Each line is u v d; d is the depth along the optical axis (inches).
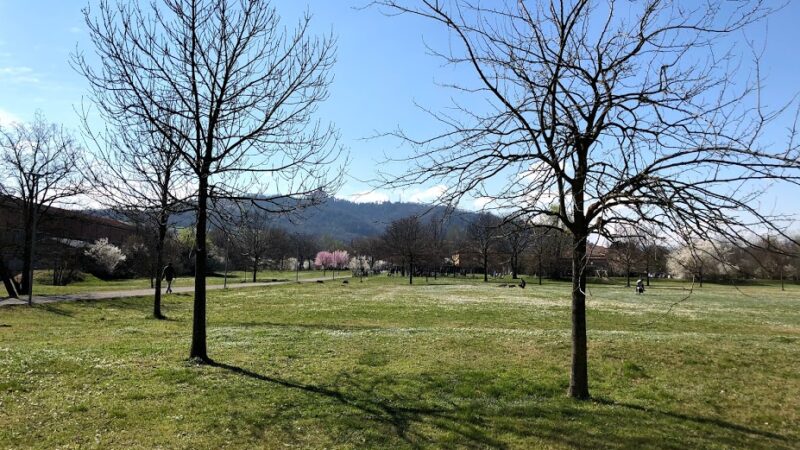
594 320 1115.9
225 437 315.0
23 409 354.3
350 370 484.7
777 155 274.1
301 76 499.5
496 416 365.1
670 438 332.8
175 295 1624.0
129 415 346.3
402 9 342.0
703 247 300.4
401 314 1183.6
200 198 486.9
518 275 4407.0
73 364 476.7
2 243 1614.2
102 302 1264.8
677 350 581.3
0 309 1037.8
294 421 343.6
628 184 332.8
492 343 621.0
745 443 331.3
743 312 1407.5
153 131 483.2
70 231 2172.7
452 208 355.6
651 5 347.6
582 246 393.1
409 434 326.6
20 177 1494.8
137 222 669.9
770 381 481.1
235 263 3693.4
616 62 356.2
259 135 494.3
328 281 3299.7
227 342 627.5
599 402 407.5
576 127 350.6
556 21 363.9
